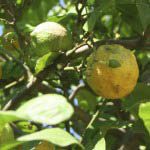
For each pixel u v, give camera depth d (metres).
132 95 0.87
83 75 0.95
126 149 1.05
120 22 1.04
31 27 0.98
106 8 0.91
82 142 0.84
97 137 0.78
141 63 1.09
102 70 0.80
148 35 0.87
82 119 1.08
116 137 1.07
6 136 0.71
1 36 0.95
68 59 0.87
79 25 0.91
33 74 0.88
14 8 0.94
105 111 0.93
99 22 1.10
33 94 1.00
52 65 0.87
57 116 0.57
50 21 0.97
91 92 1.11
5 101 0.99
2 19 0.94
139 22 0.94
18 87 0.97
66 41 0.88
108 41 0.88
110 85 0.81
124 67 0.80
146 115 0.71
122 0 0.93
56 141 0.60
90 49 0.86
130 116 1.04
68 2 1.28
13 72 0.96
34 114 0.57
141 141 1.06
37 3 1.24
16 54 1.02
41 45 0.88
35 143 0.73
